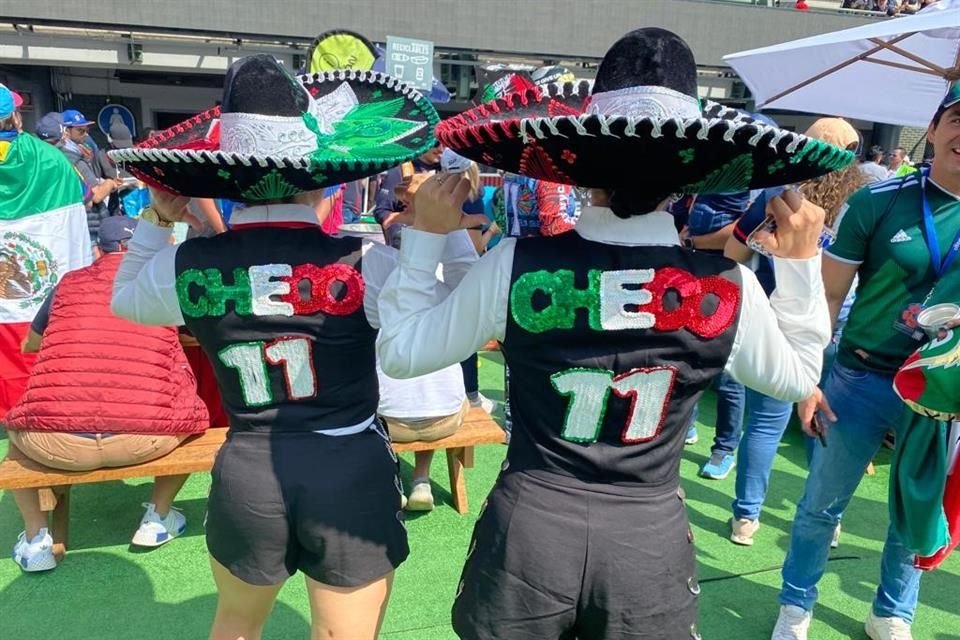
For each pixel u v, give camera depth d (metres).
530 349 1.37
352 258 1.63
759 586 3.05
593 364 1.35
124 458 2.87
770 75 4.26
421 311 1.45
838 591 3.04
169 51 11.87
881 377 2.28
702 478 4.06
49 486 2.83
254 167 1.43
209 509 1.71
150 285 1.66
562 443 1.39
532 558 1.38
